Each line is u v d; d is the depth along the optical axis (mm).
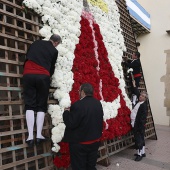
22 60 3768
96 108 3184
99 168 4527
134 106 5688
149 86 10227
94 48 5086
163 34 10133
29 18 3906
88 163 3193
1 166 2904
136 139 5199
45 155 3469
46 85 3303
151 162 4980
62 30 4230
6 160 3447
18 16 3467
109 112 4883
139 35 10648
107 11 6242
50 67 3490
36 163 3336
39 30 3834
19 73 3408
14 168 3047
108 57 5621
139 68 6488
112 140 5133
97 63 4977
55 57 3523
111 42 5961
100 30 5594
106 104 4895
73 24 4598
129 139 5805
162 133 8156
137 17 9070
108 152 4785
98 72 5047
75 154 3055
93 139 3080
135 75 6430
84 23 4969
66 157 3617
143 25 9633
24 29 3543
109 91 5148
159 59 10125
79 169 3041
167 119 9750
